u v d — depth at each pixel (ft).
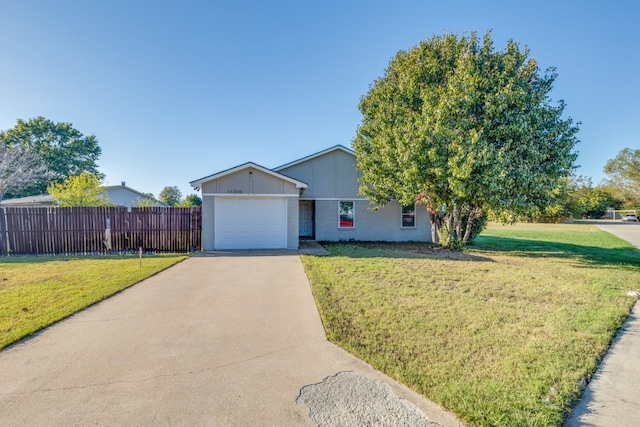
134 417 7.57
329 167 48.96
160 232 36.68
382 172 39.32
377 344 11.75
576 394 8.60
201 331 13.02
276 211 39.01
